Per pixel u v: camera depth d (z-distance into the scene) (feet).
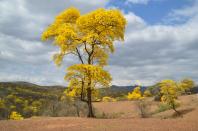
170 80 155.63
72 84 108.27
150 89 286.05
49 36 114.93
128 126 77.20
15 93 493.77
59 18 116.26
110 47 111.55
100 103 223.10
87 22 106.32
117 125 79.92
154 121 86.48
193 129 68.54
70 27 110.93
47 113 175.01
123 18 108.68
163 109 179.32
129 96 254.68
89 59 113.09
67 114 168.96
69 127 78.74
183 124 77.00
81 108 169.89
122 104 213.05
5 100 384.88
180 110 157.07
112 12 106.22
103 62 115.14
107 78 107.55
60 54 111.55
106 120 92.02
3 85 552.41
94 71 104.32
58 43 106.83
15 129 77.71
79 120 92.27
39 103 354.13
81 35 111.65
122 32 109.60
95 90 116.26
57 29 112.98
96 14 105.40
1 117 318.04
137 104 193.77
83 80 107.04
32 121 92.17
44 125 83.92
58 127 79.51
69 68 106.22
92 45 110.83
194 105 165.68
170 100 153.79
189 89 233.35
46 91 599.16
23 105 374.02
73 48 109.40
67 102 173.88
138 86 261.65
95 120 92.43
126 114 182.29
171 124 78.18
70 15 116.06
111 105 213.66
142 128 72.79
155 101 218.79
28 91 532.73
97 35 105.91
